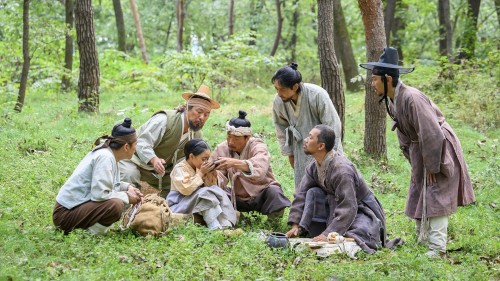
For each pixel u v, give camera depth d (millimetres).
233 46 17344
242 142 7281
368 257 6047
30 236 6102
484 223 7742
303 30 31469
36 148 10508
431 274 5547
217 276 5430
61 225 6406
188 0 31828
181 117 7340
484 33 27672
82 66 14156
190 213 6906
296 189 7469
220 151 7430
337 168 6508
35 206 7359
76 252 5738
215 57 17250
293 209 6773
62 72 19141
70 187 6391
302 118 7332
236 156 7391
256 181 7191
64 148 10484
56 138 11367
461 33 22953
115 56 22750
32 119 13242
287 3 29344
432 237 6410
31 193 8031
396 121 6488
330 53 10547
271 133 12578
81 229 6332
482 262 6094
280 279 5406
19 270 5148
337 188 6473
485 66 16453
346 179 6438
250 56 17203
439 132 6164
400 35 25000
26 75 14453
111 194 6359
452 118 14359
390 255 6043
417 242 6520
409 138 6578
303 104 7273
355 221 6465
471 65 17062
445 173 6273
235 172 7406
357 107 15625
